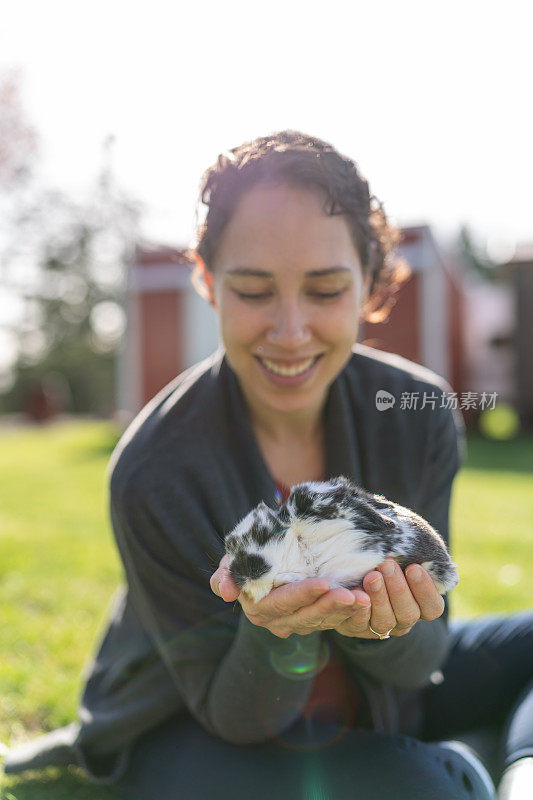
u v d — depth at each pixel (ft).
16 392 48.52
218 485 3.34
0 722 4.27
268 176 3.11
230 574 2.78
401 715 3.74
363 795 3.15
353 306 3.26
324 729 3.41
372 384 3.61
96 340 39.06
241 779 3.26
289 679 3.20
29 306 33.32
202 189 3.31
